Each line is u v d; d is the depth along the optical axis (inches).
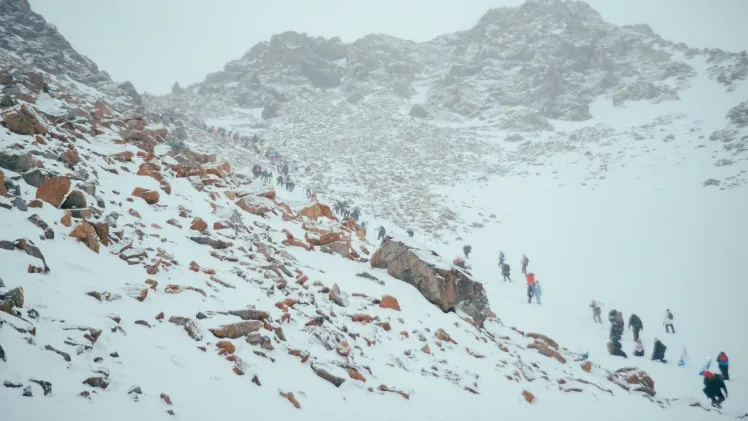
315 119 2878.9
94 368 186.1
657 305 845.8
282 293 349.7
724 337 703.1
